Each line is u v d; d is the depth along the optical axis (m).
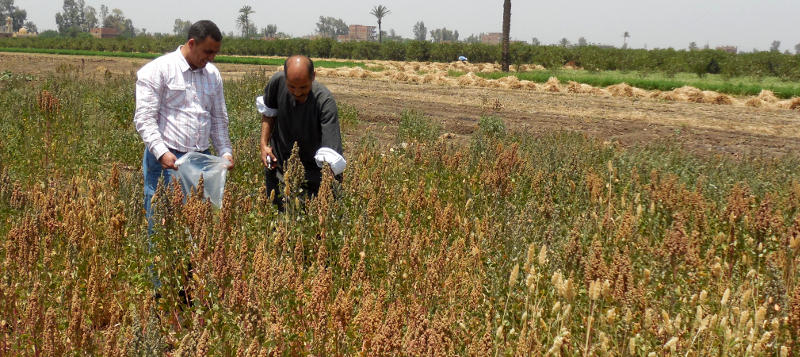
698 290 4.04
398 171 7.44
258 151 6.77
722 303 3.31
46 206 4.21
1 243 4.32
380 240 4.71
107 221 4.60
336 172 4.74
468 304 3.65
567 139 12.19
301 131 4.99
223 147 5.03
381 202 5.41
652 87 32.53
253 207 5.15
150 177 4.76
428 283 3.78
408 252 4.41
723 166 8.62
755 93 29.88
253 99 13.86
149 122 4.55
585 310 3.63
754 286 4.14
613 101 23.95
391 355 2.98
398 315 3.17
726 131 16.45
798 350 3.16
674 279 4.14
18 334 3.53
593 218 5.21
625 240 4.77
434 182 6.82
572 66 64.81
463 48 82.81
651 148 10.52
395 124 15.41
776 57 51.53
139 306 3.80
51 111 8.84
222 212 4.24
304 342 3.31
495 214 5.54
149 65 4.63
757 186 7.21
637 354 3.21
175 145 4.69
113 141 9.23
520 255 4.28
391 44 90.81
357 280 3.92
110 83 16.81
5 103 11.59
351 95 22.12
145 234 4.10
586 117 18.34
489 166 7.64
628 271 3.54
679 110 21.20
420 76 32.81
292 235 4.37
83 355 3.27
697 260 4.18
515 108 20.05
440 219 5.02
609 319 3.18
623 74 48.78
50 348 3.12
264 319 3.08
